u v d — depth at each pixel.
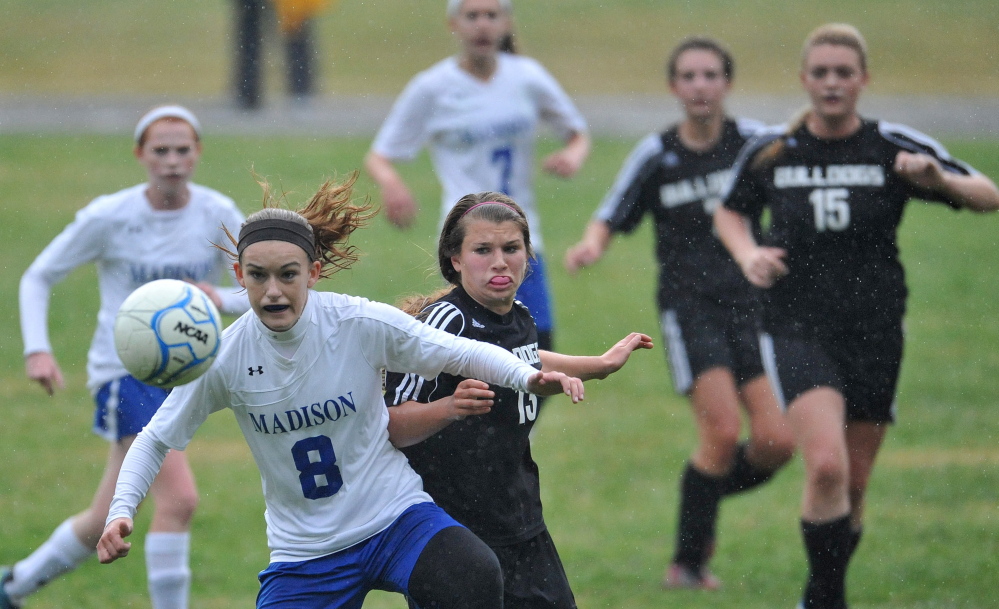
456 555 13.23
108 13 113.19
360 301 13.62
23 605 19.64
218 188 55.09
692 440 30.31
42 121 75.94
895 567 21.09
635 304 43.84
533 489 14.96
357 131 72.44
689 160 23.44
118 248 19.80
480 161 27.50
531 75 28.03
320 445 13.47
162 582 18.06
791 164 19.77
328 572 13.62
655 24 107.75
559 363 14.70
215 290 19.59
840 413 18.75
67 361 37.00
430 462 14.48
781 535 23.84
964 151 61.56
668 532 23.58
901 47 97.94
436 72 27.67
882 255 19.62
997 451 28.77
